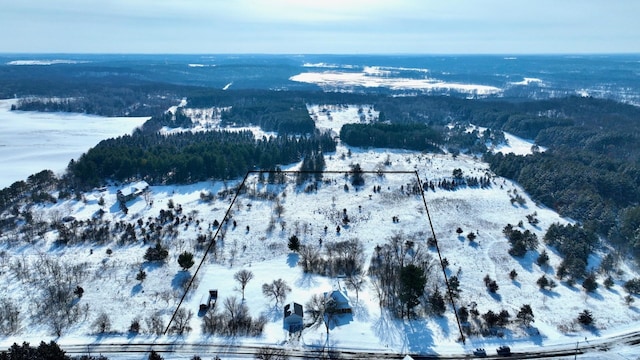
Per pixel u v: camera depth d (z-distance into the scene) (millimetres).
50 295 84625
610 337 75625
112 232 114062
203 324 76250
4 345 69750
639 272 100188
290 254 104125
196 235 113375
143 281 90750
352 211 131625
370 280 91812
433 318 78938
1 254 101062
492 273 96688
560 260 103750
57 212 127438
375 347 71062
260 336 73312
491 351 70938
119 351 68938
